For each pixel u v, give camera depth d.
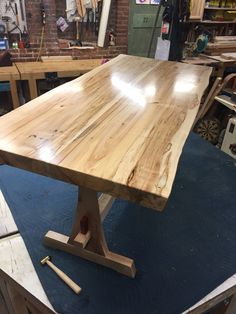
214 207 1.36
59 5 3.31
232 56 3.44
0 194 1.33
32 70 2.89
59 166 0.66
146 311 0.86
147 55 3.77
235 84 2.60
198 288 0.94
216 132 2.78
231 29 4.09
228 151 2.42
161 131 0.85
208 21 3.74
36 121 0.87
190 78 1.40
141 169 0.66
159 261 1.04
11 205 1.26
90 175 0.63
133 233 1.17
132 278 0.96
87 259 1.01
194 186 1.51
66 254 1.04
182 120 0.93
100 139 0.78
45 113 0.93
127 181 0.61
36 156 0.69
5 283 1.03
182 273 1.00
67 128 0.83
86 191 0.85
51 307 0.86
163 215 1.29
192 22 3.64
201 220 1.27
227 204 1.38
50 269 0.97
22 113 0.92
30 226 1.15
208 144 1.98
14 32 3.13
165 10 2.78
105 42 3.61
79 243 0.94
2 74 2.70
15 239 1.09
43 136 0.78
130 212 1.29
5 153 0.71
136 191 0.60
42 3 3.09
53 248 1.05
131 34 3.67
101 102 1.04
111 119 0.91
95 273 0.97
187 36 3.76
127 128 0.85
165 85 1.27
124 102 1.05
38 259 1.01
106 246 1.00
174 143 0.78
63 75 2.94
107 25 3.51
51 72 2.88
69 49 3.46
